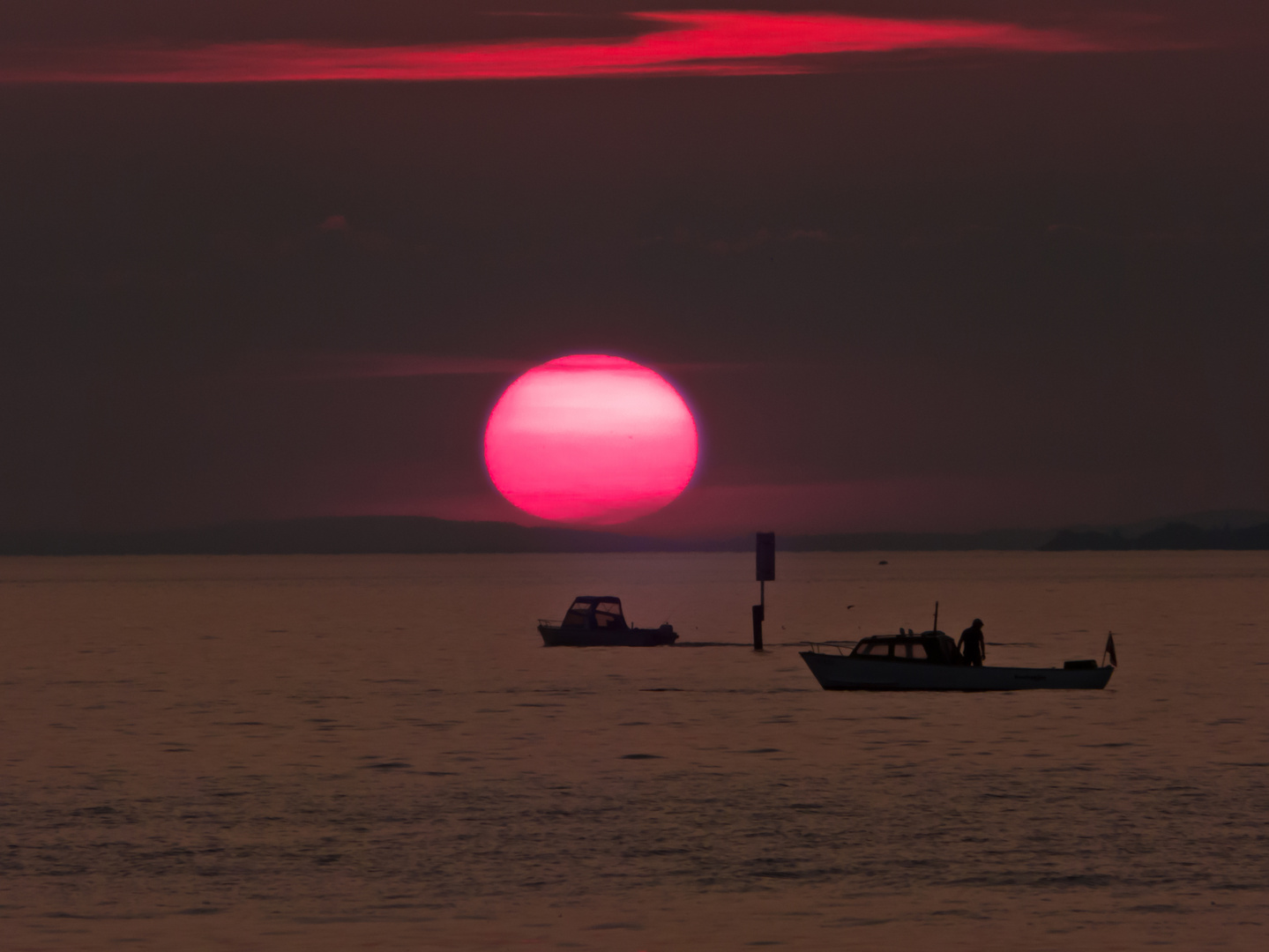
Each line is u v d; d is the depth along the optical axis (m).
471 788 143.50
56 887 106.12
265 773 152.62
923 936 94.25
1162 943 92.56
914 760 160.50
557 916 99.00
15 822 126.88
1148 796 137.75
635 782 147.00
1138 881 106.75
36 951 91.56
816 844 118.50
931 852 115.38
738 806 133.88
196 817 129.12
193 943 93.12
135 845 118.38
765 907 100.88
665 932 95.44
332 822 126.88
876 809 132.00
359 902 102.31
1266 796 137.50
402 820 128.00
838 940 93.69
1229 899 102.00
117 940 93.81
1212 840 118.88
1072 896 103.06
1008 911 99.69
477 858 114.38
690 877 108.50
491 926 96.62
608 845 118.25
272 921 97.81
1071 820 126.88
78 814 130.38
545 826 125.44
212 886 106.25
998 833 121.88
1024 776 149.50
